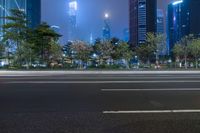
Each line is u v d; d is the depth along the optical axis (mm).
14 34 59375
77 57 67312
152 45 72688
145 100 11594
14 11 61375
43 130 6883
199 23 154500
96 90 15117
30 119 8109
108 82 19984
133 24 170250
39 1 148250
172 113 8945
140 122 7695
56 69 52531
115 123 7590
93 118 8234
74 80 22062
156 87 16406
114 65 65375
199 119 8047
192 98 12109
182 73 36688
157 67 65750
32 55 60125
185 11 163000
